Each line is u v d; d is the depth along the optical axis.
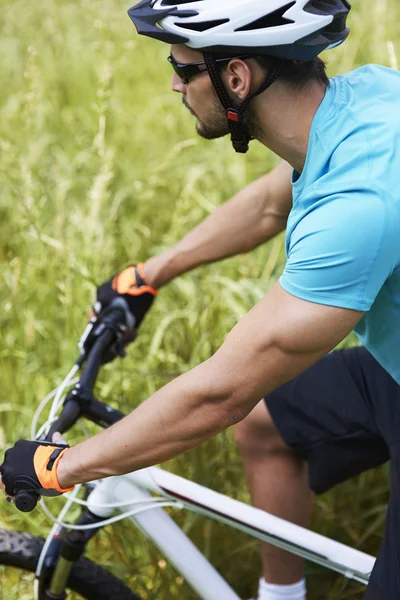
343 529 2.65
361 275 1.38
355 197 1.37
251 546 2.56
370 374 1.96
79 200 3.62
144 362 2.88
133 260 3.38
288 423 2.04
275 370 1.44
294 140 1.52
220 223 2.07
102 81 2.73
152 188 3.60
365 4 4.30
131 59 4.54
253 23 1.43
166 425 1.49
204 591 1.93
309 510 2.18
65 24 4.94
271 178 2.00
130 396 2.79
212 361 1.46
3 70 4.59
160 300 3.18
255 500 2.15
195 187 3.66
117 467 1.54
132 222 3.52
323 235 1.37
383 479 2.71
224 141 3.67
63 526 1.86
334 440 2.01
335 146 1.45
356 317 1.41
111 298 2.10
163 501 1.88
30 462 1.57
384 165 1.40
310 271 1.38
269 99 1.50
